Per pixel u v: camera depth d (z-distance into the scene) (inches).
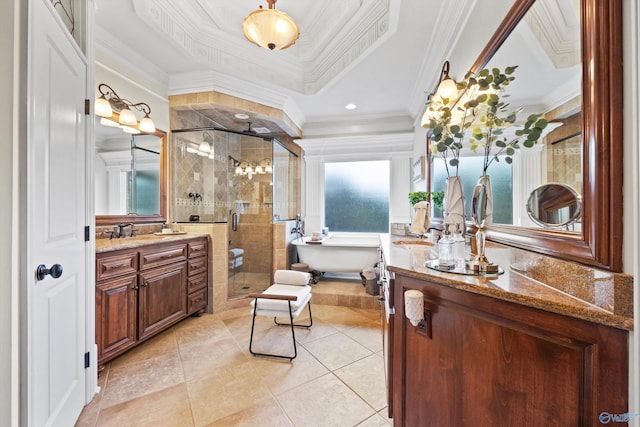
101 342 67.9
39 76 40.4
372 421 54.4
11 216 35.9
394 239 103.3
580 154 30.5
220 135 143.2
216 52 101.5
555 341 28.5
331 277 156.0
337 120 156.4
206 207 135.5
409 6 69.6
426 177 110.0
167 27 83.0
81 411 55.4
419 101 122.2
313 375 69.4
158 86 108.0
